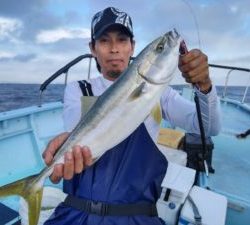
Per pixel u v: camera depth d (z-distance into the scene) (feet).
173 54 1.79
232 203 3.28
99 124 1.95
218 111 2.09
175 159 3.77
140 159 2.24
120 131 1.93
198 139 4.12
